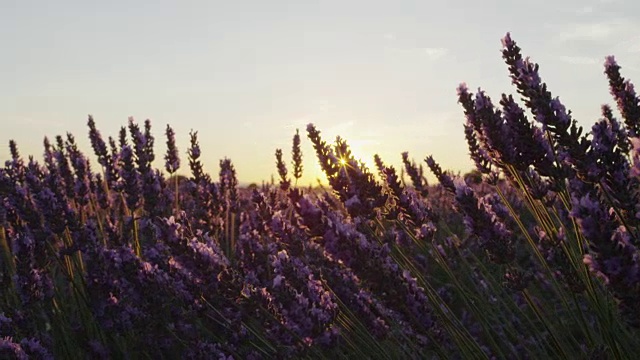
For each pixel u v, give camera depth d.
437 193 8.33
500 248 3.20
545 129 2.81
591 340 3.01
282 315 3.61
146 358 4.25
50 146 8.14
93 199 6.89
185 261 3.70
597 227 2.17
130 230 5.55
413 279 3.54
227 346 3.79
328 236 3.32
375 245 3.59
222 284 3.63
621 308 2.20
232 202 6.94
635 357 2.98
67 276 4.38
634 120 3.91
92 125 7.47
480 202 3.33
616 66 3.96
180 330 4.08
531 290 4.39
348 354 3.92
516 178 3.17
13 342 4.01
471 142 4.01
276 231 3.74
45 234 4.52
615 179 2.68
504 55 3.08
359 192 3.67
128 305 4.11
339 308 3.68
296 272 3.67
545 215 3.17
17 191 4.62
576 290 3.00
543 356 3.51
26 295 4.29
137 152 5.66
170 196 6.82
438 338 3.59
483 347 4.04
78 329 4.41
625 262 2.14
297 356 3.50
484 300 3.80
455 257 4.71
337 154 3.74
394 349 3.67
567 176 2.94
